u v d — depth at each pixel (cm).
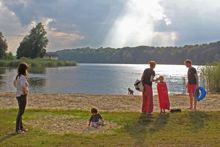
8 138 1102
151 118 1439
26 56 14300
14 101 2025
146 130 1247
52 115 1520
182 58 19300
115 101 2075
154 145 1048
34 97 2205
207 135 1178
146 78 1530
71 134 1177
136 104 1967
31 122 1366
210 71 2975
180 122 1373
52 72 8744
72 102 2009
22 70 1169
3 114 1510
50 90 4044
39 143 1047
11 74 6819
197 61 16362
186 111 1590
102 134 1186
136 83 1542
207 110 1656
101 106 1870
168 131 1234
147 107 1537
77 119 1440
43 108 1723
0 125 1280
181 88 4100
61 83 5156
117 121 1387
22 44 14400
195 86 1669
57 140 1091
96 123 1305
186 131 1234
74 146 1027
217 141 1097
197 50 17025
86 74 8319
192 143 1071
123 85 4984
